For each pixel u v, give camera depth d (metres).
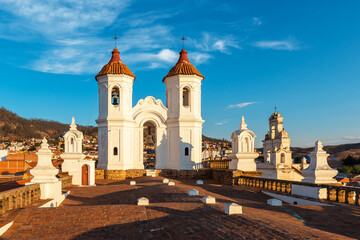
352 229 10.16
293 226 9.30
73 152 30.05
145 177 33.97
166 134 39.38
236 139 29.33
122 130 36.62
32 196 14.84
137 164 38.25
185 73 38.44
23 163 60.94
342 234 9.48
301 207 13.77
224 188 23.66
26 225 10.60
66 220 11.02
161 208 12.42
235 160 29.08
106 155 36.38
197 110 39.22
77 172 28.95
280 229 8.56
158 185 22.66
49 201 15.25
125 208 12.42
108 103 37.12
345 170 79.75
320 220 11.30
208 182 32.53
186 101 40.81
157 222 10.45
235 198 18.88
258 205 14.38
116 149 36.53
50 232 10.00
